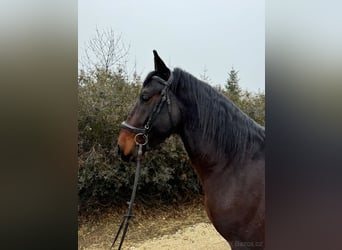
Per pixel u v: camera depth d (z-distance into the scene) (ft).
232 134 5.68
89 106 10.00
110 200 10.91
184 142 6.01
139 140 5.91
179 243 9.41
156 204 11.39
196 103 5.80
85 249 9.54
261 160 5.61
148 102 5.88
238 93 10.92
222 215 5.64
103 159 10.23
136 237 10.15
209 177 5.81
